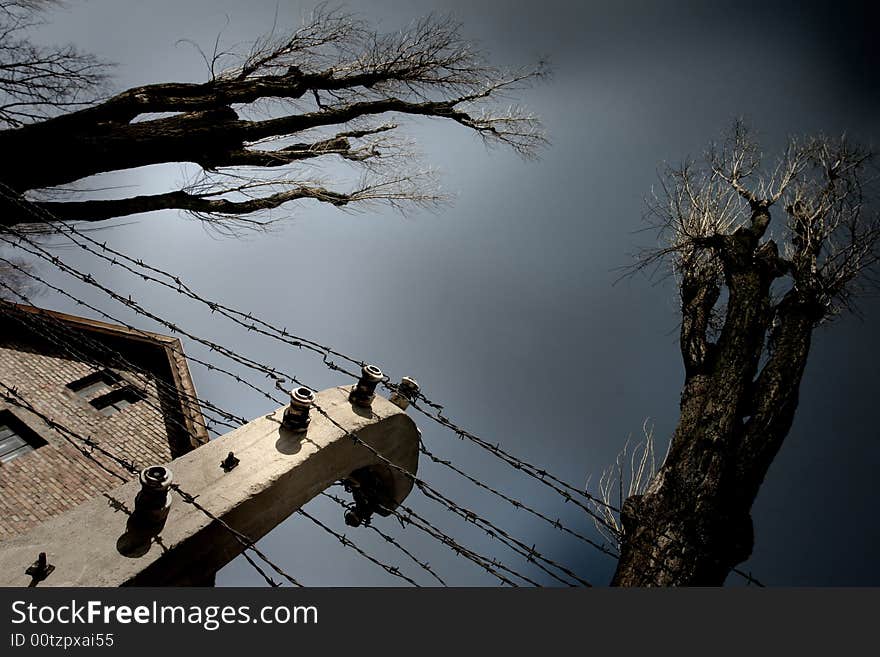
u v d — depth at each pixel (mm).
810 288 6883
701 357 6609
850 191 7395
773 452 5875
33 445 10414
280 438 5199
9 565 3754
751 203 7988
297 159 9953
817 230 7277
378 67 10242
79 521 4094
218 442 5020
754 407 6020
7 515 8789
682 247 7941
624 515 5492
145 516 4055
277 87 9727
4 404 10609
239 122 9461
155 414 11750
